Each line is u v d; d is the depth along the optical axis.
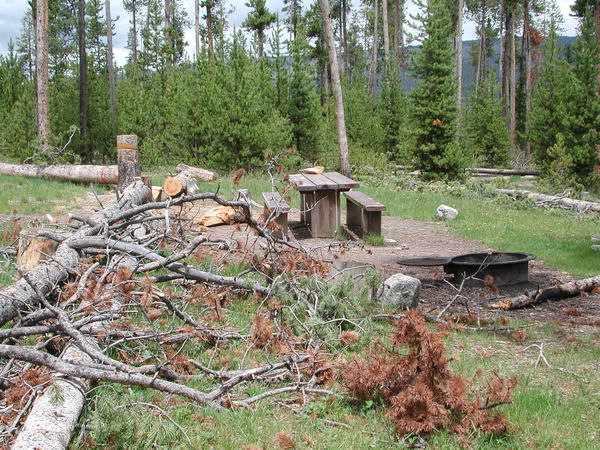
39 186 14.38
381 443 3.87
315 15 49.09
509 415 4.23
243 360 4.72
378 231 11.24
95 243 6.18
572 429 4.13
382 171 24.23
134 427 3.55
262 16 35.44
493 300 7.55
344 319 5.45
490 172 29.95
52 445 3.19
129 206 8.94
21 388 3.83
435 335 4.08
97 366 4.04
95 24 49.44
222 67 20.33
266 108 21.45
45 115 20.66
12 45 28.11
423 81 24.34
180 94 23.27
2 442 3.43
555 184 21.45
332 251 9.96
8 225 9.55
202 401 4.08
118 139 13.79
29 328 4.32
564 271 9.37
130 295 5.07
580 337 6.17
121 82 35.09
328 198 11.27
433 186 20.36
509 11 50.59
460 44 34.97
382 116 30.70
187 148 20.89
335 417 4.19
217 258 7.57
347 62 55.62
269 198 11.07
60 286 5.84
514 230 13.12
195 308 6.07
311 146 24.30
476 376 4.57
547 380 5.00
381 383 4.24
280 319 5.44
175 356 4.54
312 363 4.73
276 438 3.81
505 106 51.25
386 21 35.75
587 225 14.83
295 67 23.92
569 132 23.19
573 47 23.94
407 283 6.73
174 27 49.84
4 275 6.65
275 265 6.52
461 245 11.23
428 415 3.91
